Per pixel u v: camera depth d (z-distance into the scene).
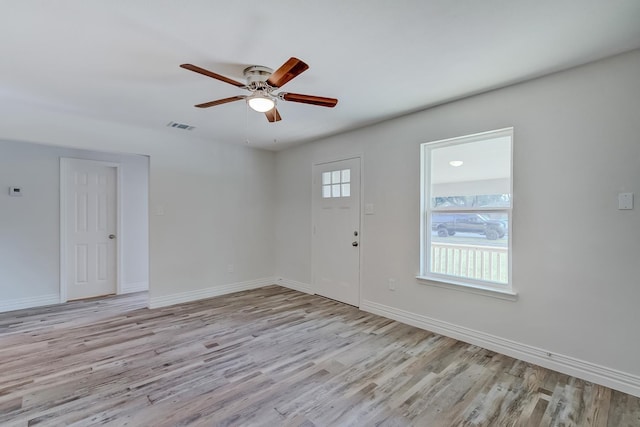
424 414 1.95
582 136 2.33
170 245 4.21
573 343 2.38
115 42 1.98
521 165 2.62
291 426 1.83
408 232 3.46
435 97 2.93
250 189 5.05
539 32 1.88
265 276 5.25
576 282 2.37
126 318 3.64
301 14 1.70
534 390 2.20
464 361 2.62
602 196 2.25
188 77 2.49
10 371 2.42
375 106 3.16
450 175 3.21
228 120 3.64
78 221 4.47
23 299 4.02
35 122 3.25
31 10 1.65
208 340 3.03
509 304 2.71
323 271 4.55
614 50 2.10
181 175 4.30
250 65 2.29
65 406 1.99
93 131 3.60
